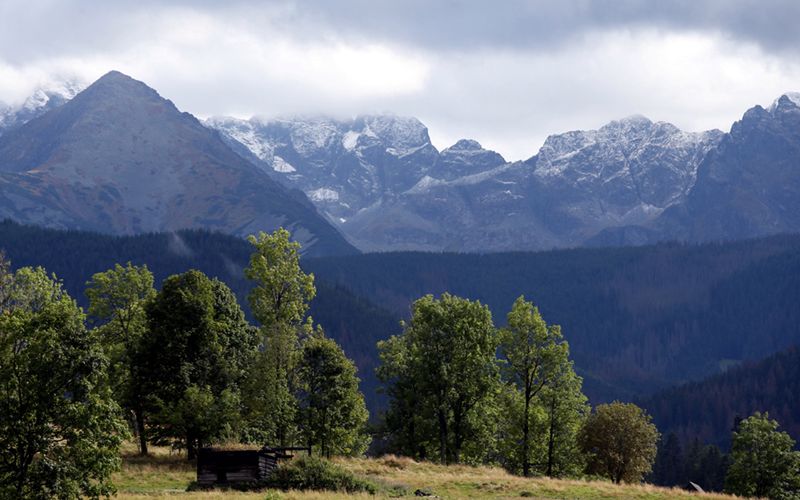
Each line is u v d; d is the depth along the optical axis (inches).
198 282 3341.5
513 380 3754.9
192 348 3287.4
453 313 3782.0
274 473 2517.2
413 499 2336.4
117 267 3388.3
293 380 3550.7
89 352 1775.3
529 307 3757.4
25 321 1760.6
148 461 3046.3
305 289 3462.1
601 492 2701.8
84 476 1715.1
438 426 3814.0
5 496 1636.3
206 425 3034.0
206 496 2256.4
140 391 3208.7
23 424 1694.1
